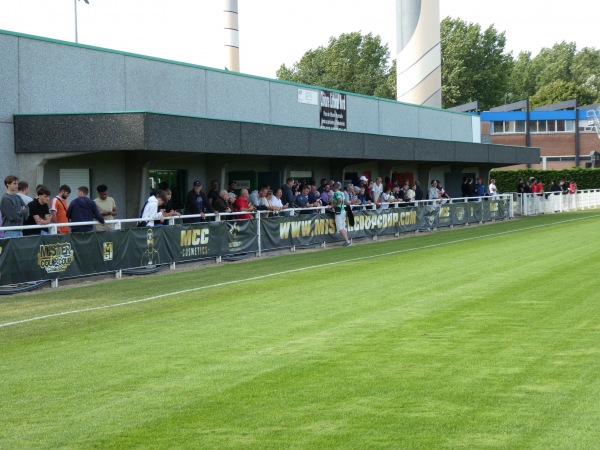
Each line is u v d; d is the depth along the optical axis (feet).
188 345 28.76
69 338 30.73
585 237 77.92
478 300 37.93
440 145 106.42
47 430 19.16
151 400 21.49
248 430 18.80
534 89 414.62
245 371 24.48
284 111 88.28
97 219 50.24
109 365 25.79
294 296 41.11
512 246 69.51
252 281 48.19
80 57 63.31
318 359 25.90
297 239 70.03
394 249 69.62
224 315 35.47
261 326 32.37
